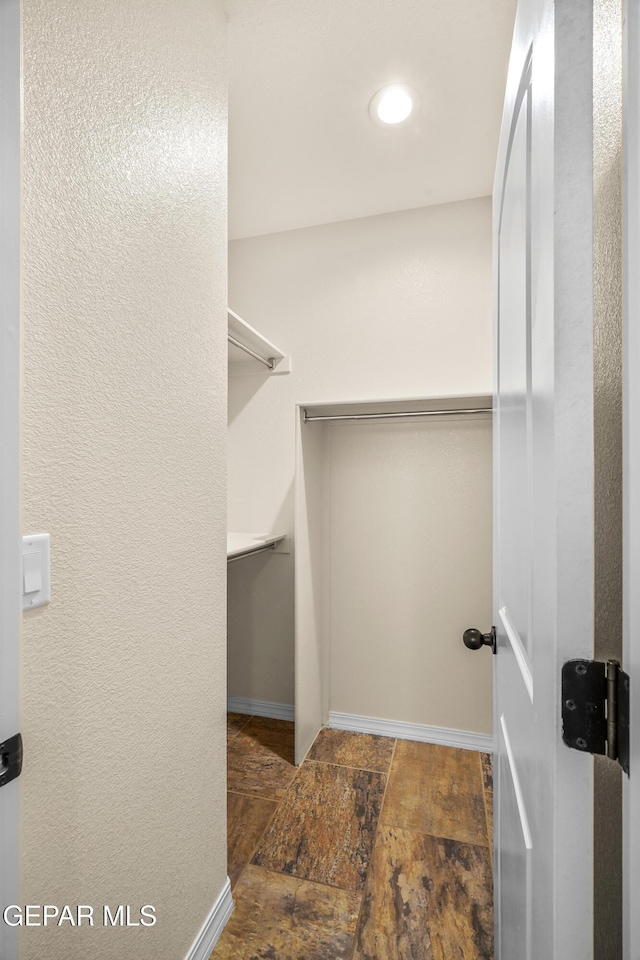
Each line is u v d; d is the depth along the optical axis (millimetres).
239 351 2240
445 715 2273
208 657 1211
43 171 729
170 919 1050
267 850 1565
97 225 842
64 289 771
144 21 978
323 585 2414
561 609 470
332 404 2059
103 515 858
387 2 1306
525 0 657
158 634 1012
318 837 1623
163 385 1035
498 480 1088
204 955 1174
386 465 2361
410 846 1579
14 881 622
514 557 807
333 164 1985
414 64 1508
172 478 1065
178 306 1092
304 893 1397
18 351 615
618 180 516
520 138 717
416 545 2324
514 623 805
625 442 428
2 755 600
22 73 628
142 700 960
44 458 734
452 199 2238
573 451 469
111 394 877
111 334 877
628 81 417
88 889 821
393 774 1994
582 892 463
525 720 665
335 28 1384
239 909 1344
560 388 473
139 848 949
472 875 1459
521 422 715
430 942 1245
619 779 532
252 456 2510
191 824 1134
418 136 1832
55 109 752
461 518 2273
